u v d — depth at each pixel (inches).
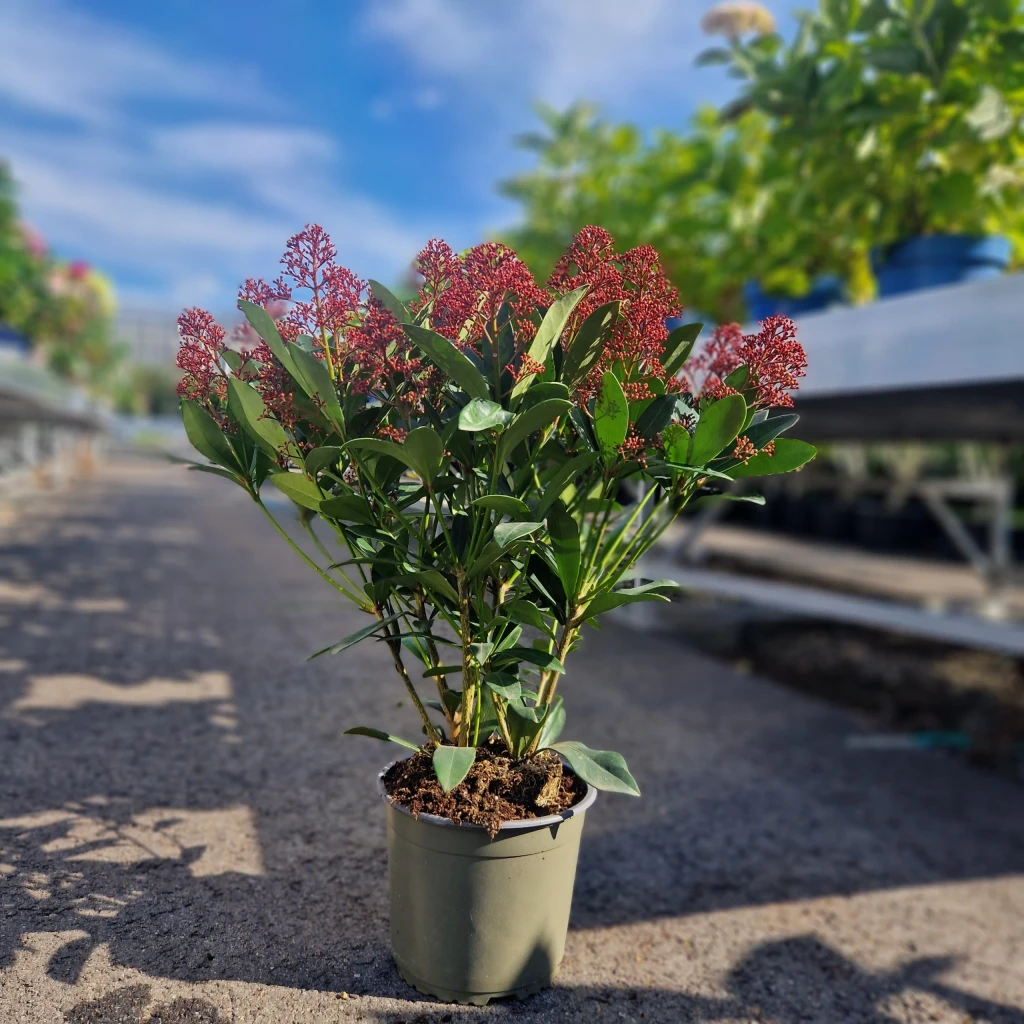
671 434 54.5
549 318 49.2
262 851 77.1
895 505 400.8
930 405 157.6
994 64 122.0
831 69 135.3
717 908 78.6
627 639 191.8
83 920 63.7
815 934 76.0
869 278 168.2
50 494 428.8
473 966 57.2
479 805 56.6
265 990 58.0
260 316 47.4
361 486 56.0
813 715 143.3
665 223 213.8
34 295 468.1
